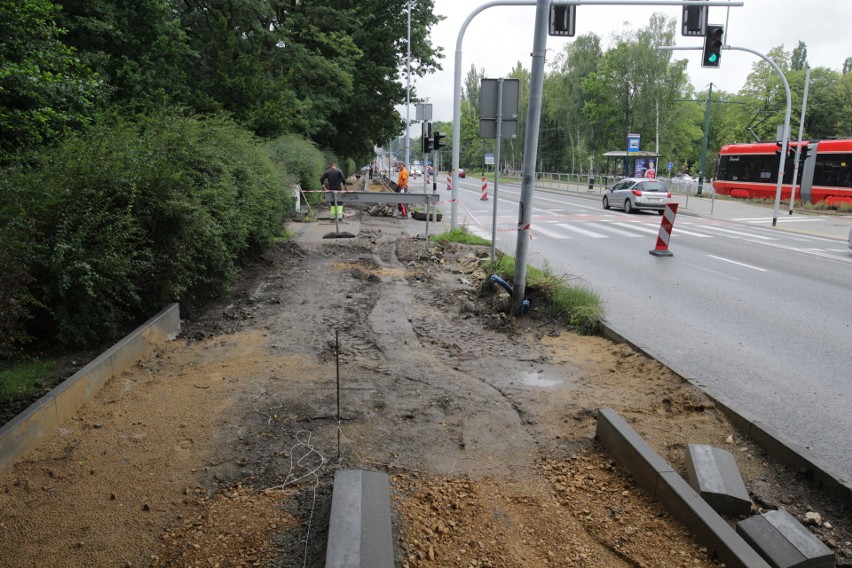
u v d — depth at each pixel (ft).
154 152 24.59
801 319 29.32
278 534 10.72
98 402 16.01
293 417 15.61
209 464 13.15
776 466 14.24
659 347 24.41
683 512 11.52
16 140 28.50
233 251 29.73
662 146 204.85
